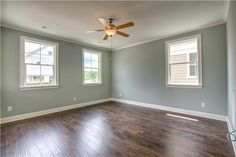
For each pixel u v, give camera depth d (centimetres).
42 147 211
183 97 393
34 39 374
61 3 233
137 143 223
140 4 239
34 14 273
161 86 442
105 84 592
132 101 532
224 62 321
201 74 356
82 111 427
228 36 272
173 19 301
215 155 188
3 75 322
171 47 423
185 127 290
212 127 287
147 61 480
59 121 332
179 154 191
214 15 283
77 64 485
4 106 322
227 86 312
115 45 541
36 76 383
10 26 329
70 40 458
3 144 220
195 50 375
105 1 229
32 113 369
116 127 293
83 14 275
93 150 203
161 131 270
